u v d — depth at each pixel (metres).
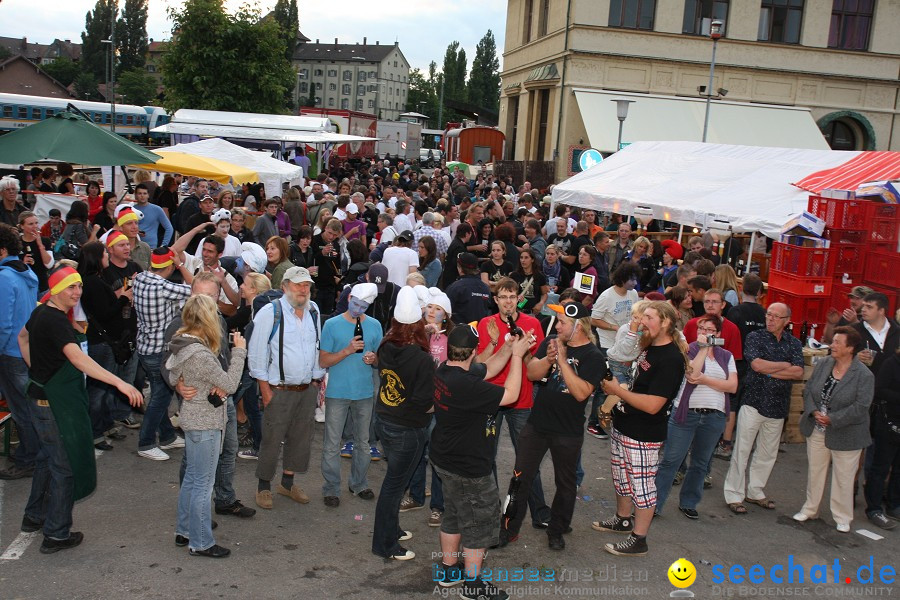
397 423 5.14
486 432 4.83
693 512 6.30
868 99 30.19
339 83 137.88
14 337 5.96
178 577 4.91
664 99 28.34
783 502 6.78
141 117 43.50
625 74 28.48
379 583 5.03
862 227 9.34
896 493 6.51
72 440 5.05
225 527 5.69
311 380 6.05
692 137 27.23
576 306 5.16
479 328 6.02
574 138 28.81
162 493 6.14
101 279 6.60
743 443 6.41
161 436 6.98
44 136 8.39
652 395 5.31
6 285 5.88
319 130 22.73
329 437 6.09
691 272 8.35
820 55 29.44
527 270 8.86
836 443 6.05
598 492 6.78
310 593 4.85
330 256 10.23
